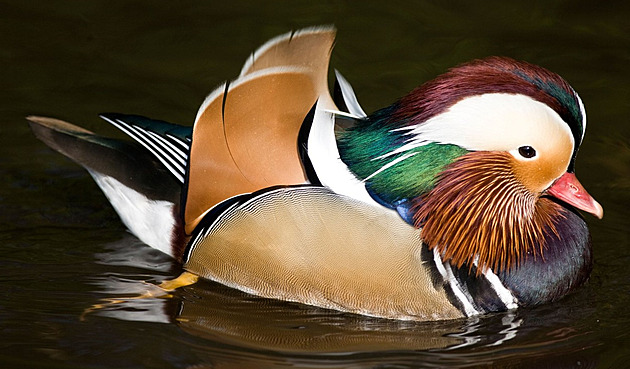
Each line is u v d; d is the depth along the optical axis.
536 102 10.10
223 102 10.64
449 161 10.51
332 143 10.78
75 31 16.34
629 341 10.23
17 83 15.05
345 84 12.34
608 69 15.58
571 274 11.16
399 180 10.62
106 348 9.94
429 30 16.53
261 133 10.73
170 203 11.70
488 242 10.83
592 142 14.24
